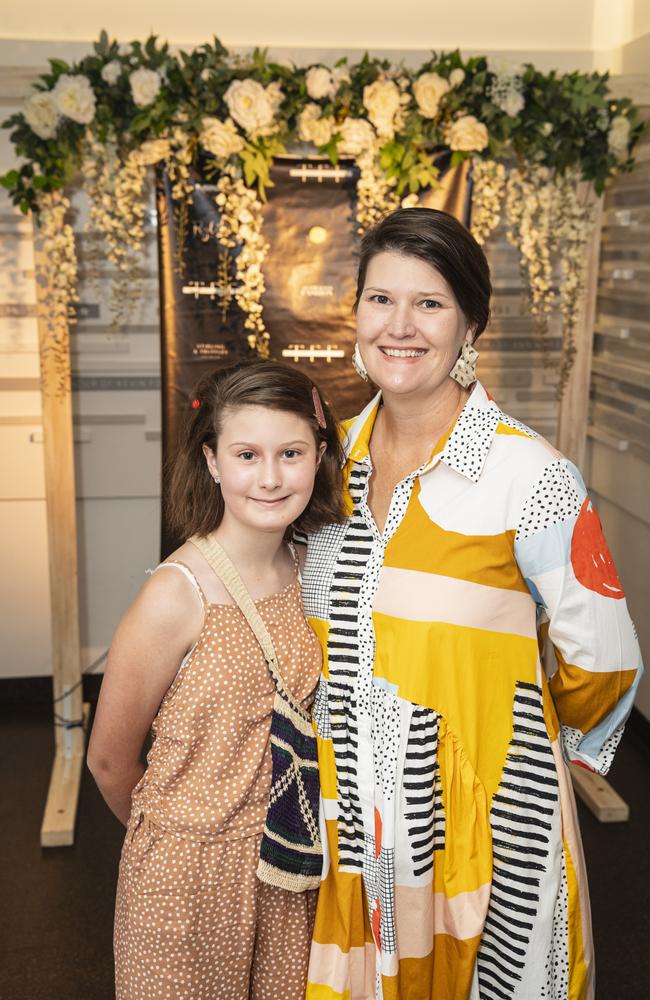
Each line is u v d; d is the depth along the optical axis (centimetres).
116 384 379
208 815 161
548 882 167
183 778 163
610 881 297
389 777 166
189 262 323
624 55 348
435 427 172
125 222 323
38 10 344
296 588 174
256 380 159
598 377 392
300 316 330
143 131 301
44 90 293
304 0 352
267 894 169
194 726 161
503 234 368
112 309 328
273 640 167
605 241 377
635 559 371
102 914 284
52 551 340
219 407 161
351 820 173
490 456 165
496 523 163
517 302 375
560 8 359
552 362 353
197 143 310
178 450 170
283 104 299
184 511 170
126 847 168
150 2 347
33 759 366
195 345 329
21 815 331
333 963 178
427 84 297
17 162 353
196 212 319
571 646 168
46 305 317
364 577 170
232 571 165
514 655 168
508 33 360
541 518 161
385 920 168
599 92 306
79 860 307
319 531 178
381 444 181
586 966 176
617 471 380
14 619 397
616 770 358
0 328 368
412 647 164
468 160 319
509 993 172
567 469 165
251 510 160
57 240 310
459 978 172
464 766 166
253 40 354
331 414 173
